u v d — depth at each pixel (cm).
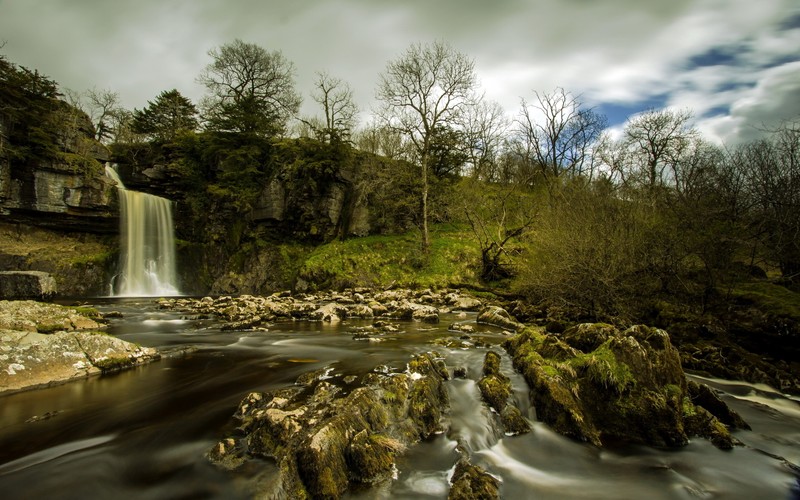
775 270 1521
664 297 1423
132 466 498
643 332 753
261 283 3394
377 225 3628
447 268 2916
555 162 4100
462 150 4047
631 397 664
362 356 1006
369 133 4547
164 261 3569
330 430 496
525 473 546
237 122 3762
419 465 535
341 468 479
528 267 2005
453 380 806
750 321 1145
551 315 1614
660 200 1633
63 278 2955
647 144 4072
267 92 4384
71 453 529
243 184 3662
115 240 3397
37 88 3228
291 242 3625
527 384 761
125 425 613
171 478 473
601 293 1454
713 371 998
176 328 1481
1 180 2859
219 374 876
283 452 492
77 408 680
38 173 3016
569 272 1533
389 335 1300
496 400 703
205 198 3741
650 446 625
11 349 809
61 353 859
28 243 3047
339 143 3662
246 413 643
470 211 2922
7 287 2419
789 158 1274
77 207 3136
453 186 3641
